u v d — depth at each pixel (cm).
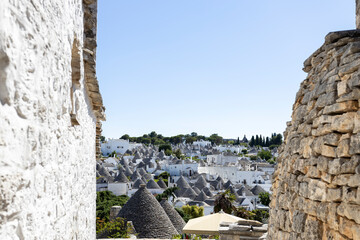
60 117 384
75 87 498
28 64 263
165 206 2878
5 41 217
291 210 516
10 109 229
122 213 2219
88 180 680
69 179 450
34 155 280
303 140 505
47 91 321
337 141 401
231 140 18712
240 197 6175
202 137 18800
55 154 362
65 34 405
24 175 255
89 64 590
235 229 945
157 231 2130
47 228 327
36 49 283
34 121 279
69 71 438
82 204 585
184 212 4694
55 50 352
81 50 528
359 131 365
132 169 9669
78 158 534
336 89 427
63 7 390
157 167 9981
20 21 245
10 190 226
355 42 415
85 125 625
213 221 1411
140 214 2183
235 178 8981
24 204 256
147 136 18500
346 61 416
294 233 489
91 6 599
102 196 5462
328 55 480
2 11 212
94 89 657
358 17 584
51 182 343
